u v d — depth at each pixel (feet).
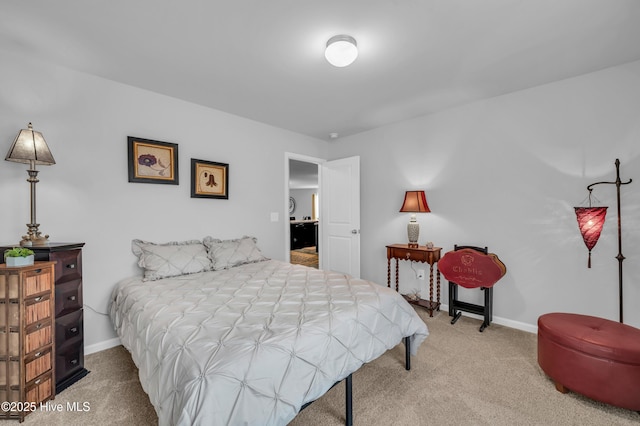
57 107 6.81
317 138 13.89
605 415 4.94
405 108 9.99
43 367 5.32
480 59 6.75
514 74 7.54
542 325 5.98
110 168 7.63
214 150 9.93
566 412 5.02
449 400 5.35
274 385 3.70
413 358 6.91
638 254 6.92
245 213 10.88
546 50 6.38
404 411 5.05
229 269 8.62
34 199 5.98
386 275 12.10
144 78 7.59
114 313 7.00
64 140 6.89
